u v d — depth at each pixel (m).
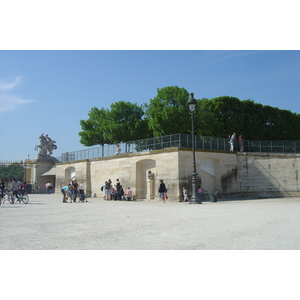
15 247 9.25
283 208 21.50
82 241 10.12
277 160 38.22
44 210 21.58
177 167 31.69
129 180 37.03
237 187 36.31
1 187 27.72
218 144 35.88
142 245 9.46
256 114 49.34
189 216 16.97
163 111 44.19
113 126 54.59
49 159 60.81
